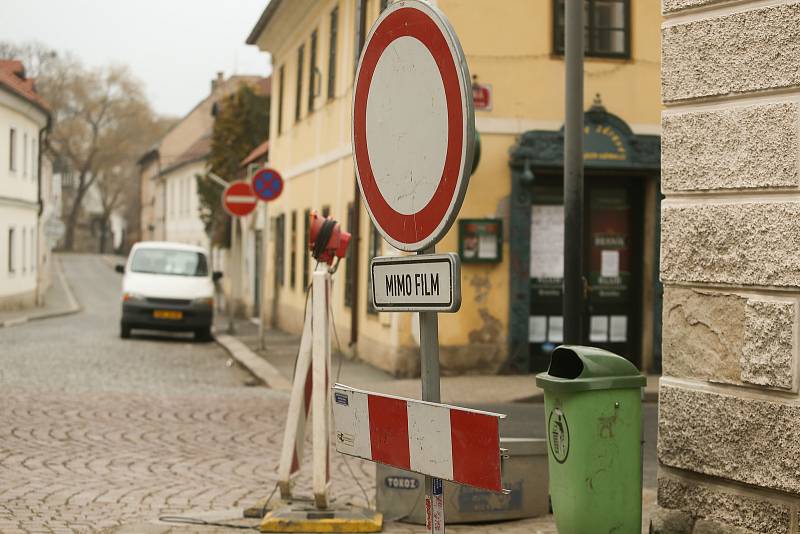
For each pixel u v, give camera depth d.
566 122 8.97
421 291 4.21
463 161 3.95
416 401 4.26
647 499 9.07
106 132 117.56
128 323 28.91
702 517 5.82
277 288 35.69
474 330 18.03
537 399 15.84
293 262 32.56
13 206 48.81
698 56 5.80
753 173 5.51
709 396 5.72
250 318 42.16
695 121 5.82
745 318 5.54
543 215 18.50
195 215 73.19
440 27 4.05
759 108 5.48
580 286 8.94
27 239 51.75
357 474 10.83
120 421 13.59
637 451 5.45
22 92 48.75
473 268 18.00
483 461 3.91
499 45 18.06
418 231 4.22
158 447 11.84
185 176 78.50
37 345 25.41
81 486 9.60
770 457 5.41
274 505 8.43
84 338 28.72
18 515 8.27
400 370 18.50
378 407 4.52
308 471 10.86
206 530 7.80
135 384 17.81
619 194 18.94
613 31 18.50
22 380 17.53
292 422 8.44
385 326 19.62
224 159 49.53
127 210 134.50
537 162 18.02
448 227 4.05
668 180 5.96
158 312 28.89
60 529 7.81
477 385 16.91
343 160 24.78
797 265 5.29
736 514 5.62
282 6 31.78
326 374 8.08
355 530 7.80
